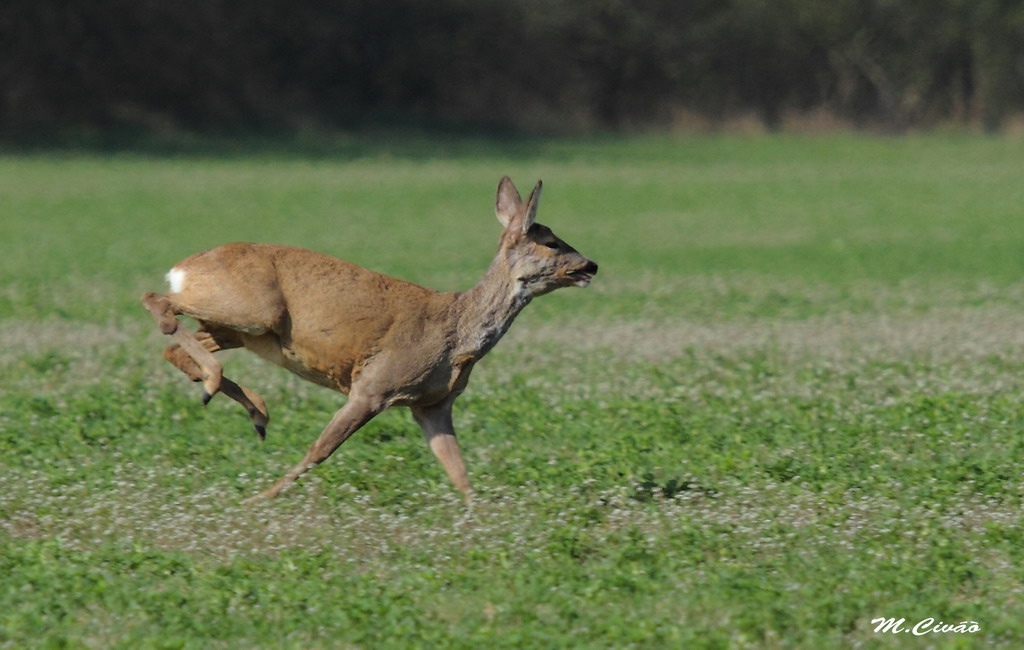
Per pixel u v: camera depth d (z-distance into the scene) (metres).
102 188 137.00
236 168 163.25
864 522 29.86
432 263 89.50
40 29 188.00
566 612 24.28
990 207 135.62
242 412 41.56
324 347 30.70
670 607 24.70
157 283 78.31
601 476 33.88
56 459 35.00
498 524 29.52
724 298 75.75
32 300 69.50
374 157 182.12
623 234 112.88
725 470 34.62
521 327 64.50
